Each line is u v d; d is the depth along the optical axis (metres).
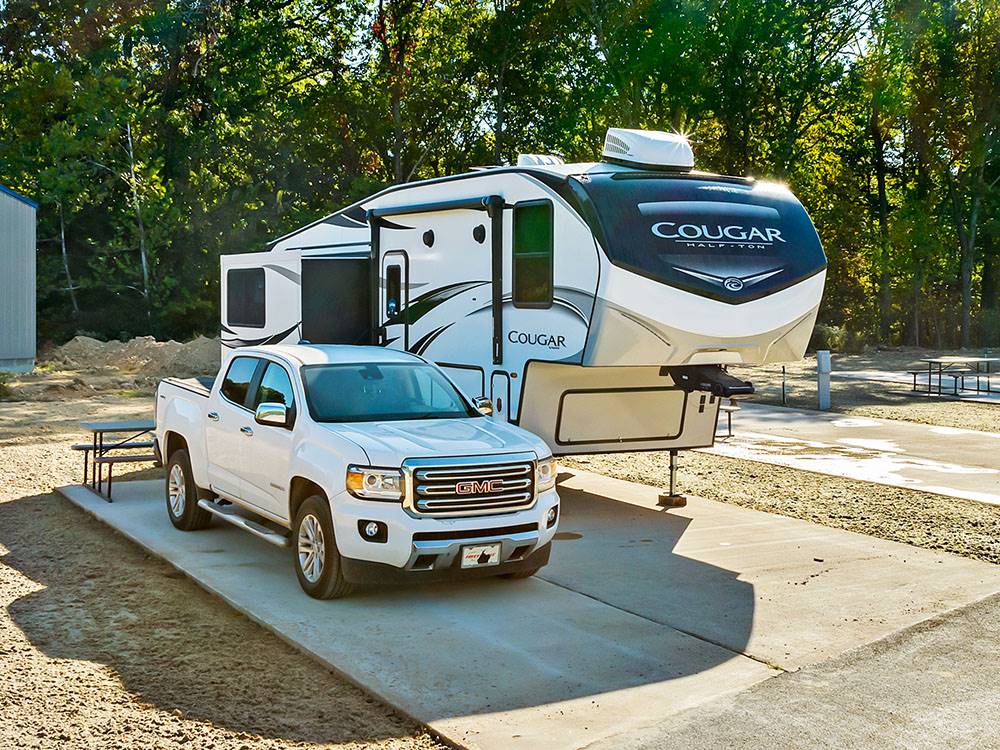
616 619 7.20
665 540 9.70
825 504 11.42
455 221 11.04
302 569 7.64
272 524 9.83
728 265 9.34
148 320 39.16
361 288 12.72
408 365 8.86
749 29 41.16
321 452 7.48
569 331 9.49
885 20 44.03
